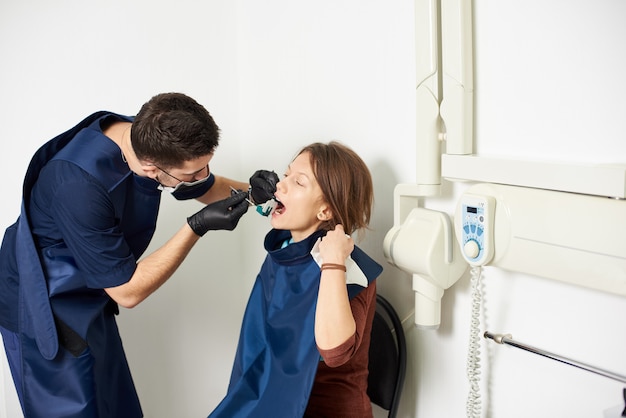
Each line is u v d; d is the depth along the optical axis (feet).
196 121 4.65
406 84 5.29
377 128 5.65
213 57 7.27
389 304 5.43
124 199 5.22
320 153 4.80
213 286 7.77
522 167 4.15
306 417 4.82
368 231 5.85
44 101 6.47
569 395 4.42
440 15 4.68
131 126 4.89
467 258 4.52
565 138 4.21
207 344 7.87
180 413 7.82
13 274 5.42
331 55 6.06
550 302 4.43
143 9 6.77
